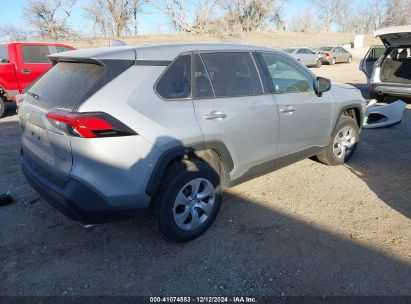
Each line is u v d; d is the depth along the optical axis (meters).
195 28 38.22
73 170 2.61
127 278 2.76
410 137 6.34
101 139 2.55
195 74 3.14
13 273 2.82
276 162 3.90
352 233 3.30
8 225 3.49
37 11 32.03
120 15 34.50
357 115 5.12
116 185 2.66
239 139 3.35
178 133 2.88
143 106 2.75
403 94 8.78
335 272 2.79
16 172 4.83
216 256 3.01
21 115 3.26
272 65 3.82
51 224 3.51
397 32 8.05
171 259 2.97
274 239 3.22
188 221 3.16
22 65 8.80
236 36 39.12
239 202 3.91
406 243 3.13
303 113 4.02
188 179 3.00
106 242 3.22
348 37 48.19
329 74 19.81
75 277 2.78
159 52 2.99
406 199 3.93
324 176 4.60
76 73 2.90
